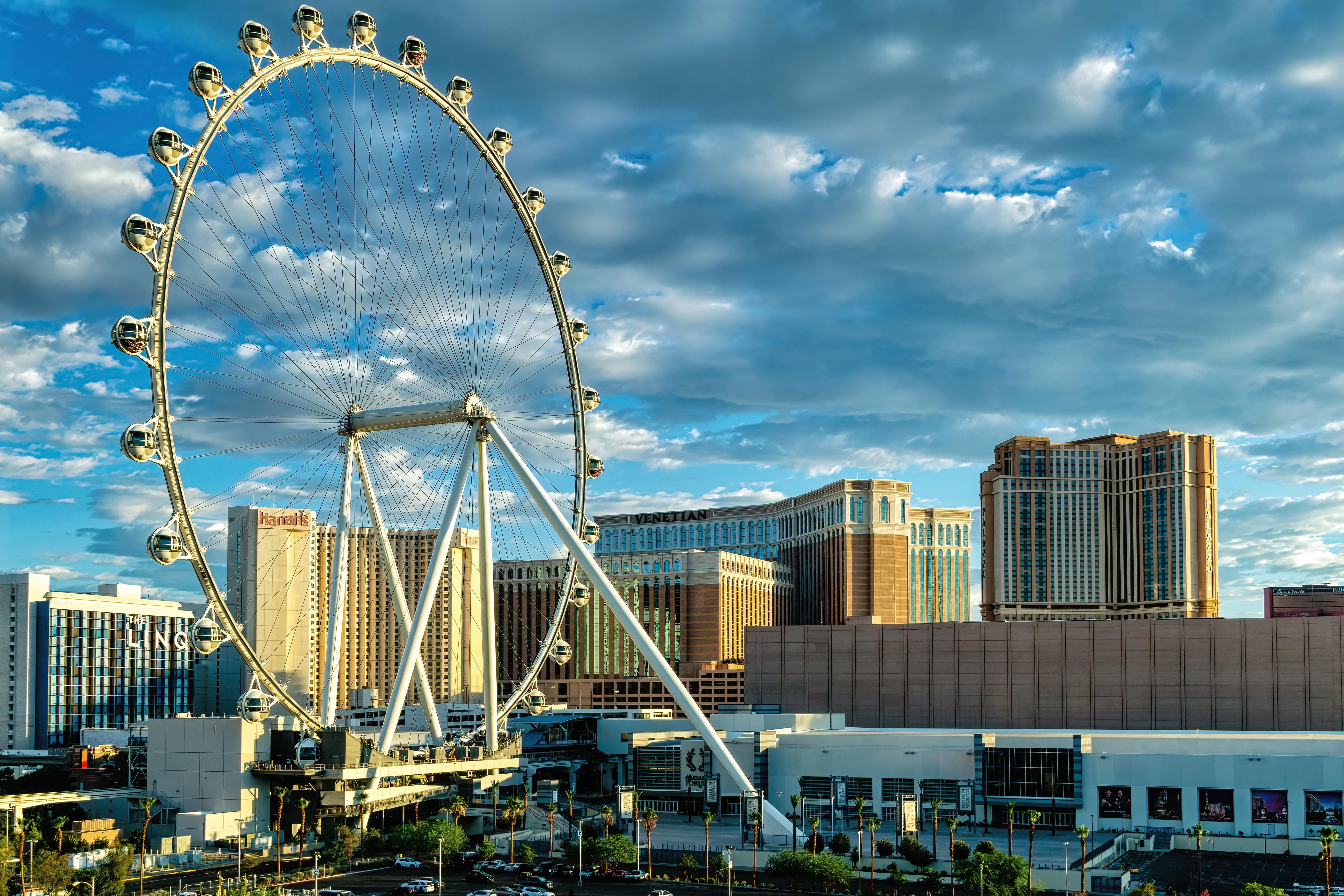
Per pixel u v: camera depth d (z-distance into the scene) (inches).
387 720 7647.6
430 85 7204.7
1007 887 5792.3
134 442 5841.5
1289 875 6535.4
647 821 6663.4
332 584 7534.5
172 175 5969.5
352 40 6752.0
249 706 6717.5
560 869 6594.5
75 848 7042.3
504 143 7790.4
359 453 7608.3
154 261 5964.6
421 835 6909.5
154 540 6003.9
